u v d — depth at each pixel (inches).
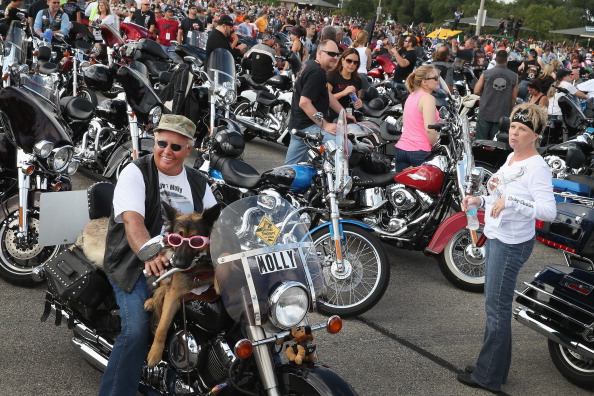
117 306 141.5
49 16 485.4
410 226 229.6
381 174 232.8
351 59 291.7
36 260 201.6
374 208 231.1
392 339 191.9
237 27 784.9
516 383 174.7
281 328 114.6
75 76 398.0
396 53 527.5
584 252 173.3
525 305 177.2
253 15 1152.2
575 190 253.3
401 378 170.4
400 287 232.8
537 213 153.8
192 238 114.1
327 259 200.5
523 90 579.2
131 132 268.1
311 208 208.5
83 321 149.4
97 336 145.9
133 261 129.8
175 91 320.2
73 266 144.9
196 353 124.2
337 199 197.0
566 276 170.6
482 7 1434.5
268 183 220.7
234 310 113.8
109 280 134.9
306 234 123.0
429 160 231.0
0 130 219.0
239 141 234.5
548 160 348.2
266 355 115.3
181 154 130.5
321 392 113.5
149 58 430.6
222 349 122.5
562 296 168.9
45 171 195.2
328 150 195.9
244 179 225.1
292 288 111.4
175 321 129.3
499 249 161.2
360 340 189.6
